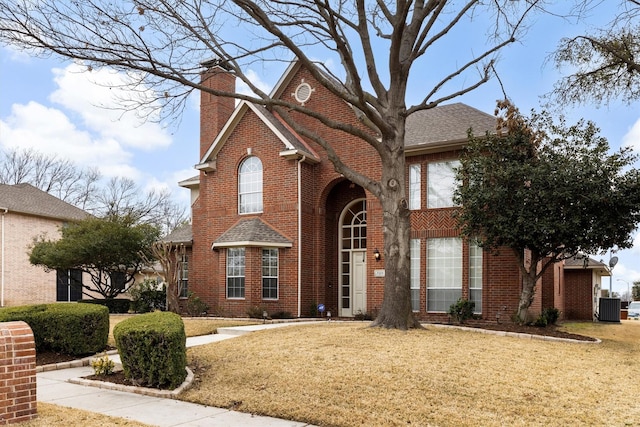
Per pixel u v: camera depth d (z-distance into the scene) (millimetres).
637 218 12977
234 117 20734
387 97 13133
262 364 9039
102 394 8203
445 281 17562
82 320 10984
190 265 22297
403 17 11898
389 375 8078
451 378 7973
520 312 15016
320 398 7301
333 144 19844
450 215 17328
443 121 19281
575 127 13828
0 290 26625
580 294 24156
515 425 6270
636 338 14945
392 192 12609
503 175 13820
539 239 13594
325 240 20500
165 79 10828
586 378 8438
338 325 14031
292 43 10953
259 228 19484
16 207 27641
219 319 18047
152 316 9672
